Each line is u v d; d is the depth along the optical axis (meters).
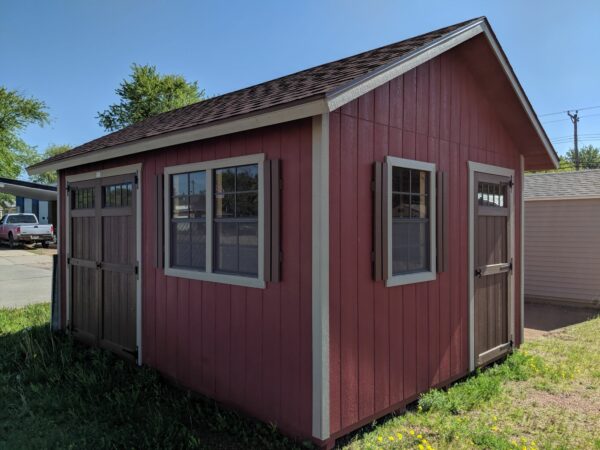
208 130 3.41
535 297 9.61
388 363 3.49
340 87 2.67
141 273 4.64
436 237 4.06
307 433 2.98
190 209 4.04
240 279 3.47
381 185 3.40
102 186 5.28
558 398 4.01
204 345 3.85
